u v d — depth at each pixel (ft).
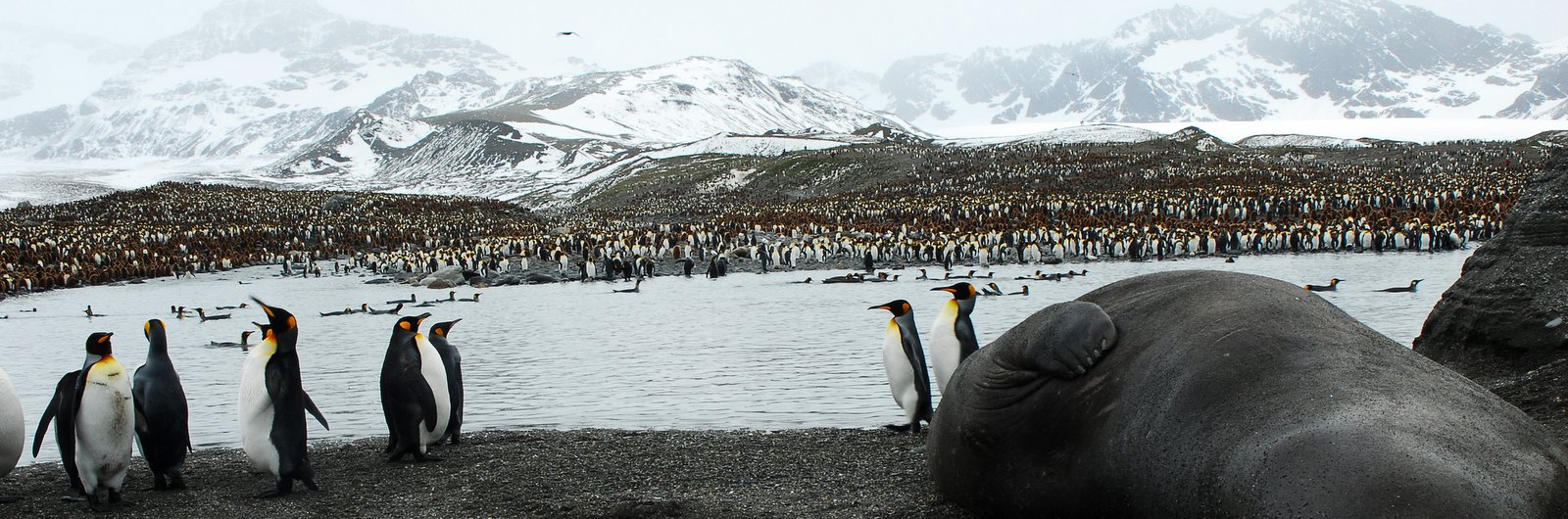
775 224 221.87
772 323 79.71
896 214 234.99
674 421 40.27
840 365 55.16
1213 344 16.88
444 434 32.50
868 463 28.63
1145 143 381.81
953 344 31.35
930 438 21.56
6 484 29.04
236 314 103.35
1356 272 116.47
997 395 19.27
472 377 54.65
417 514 24.49
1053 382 18.53
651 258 178.09
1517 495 13.04
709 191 371.56
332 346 71.41
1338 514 13.09
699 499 25.07
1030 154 350.02
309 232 230.68
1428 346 33.71
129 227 240.32
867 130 610.65
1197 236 158.81
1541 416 25.32
